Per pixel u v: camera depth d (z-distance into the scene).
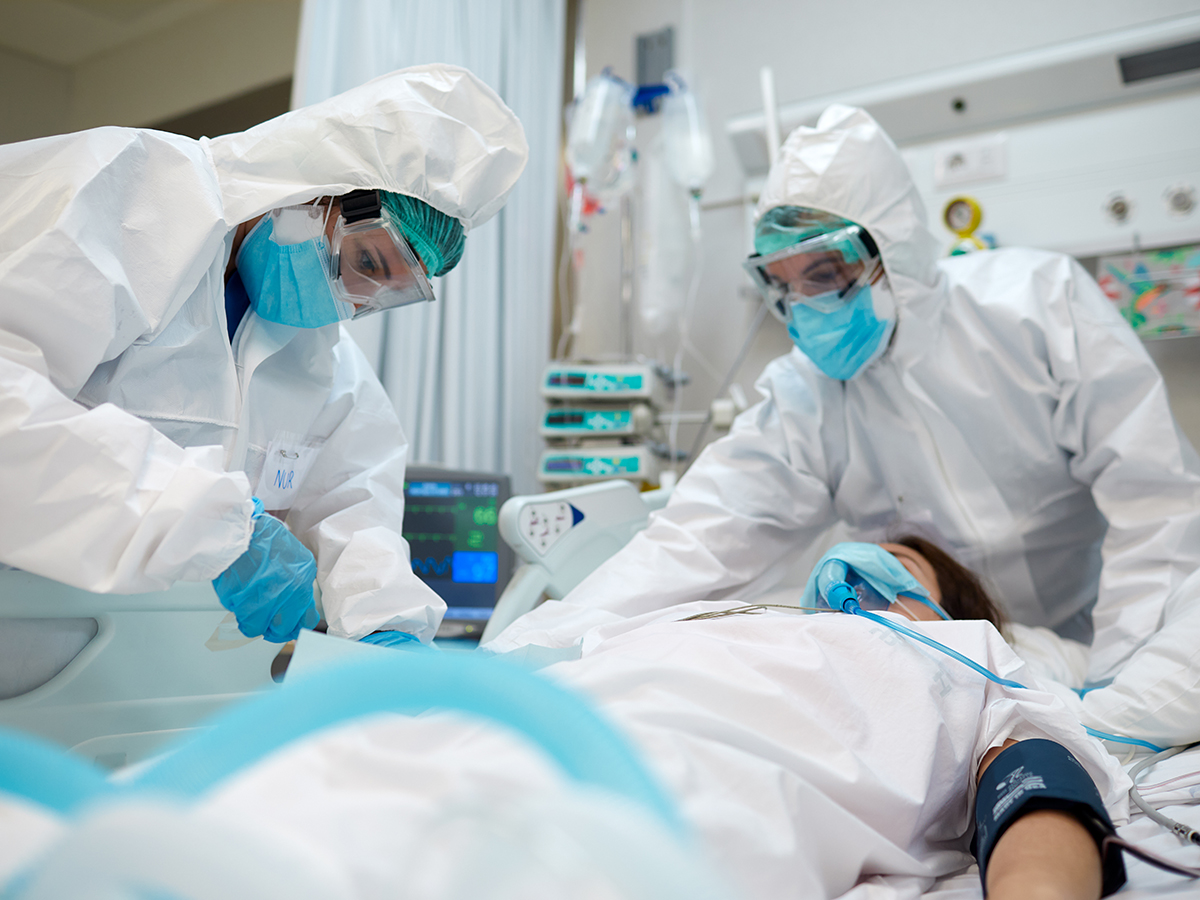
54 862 0.32
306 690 0.40
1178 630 1.27
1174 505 1.64
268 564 1.14
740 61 3.14
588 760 0.37
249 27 3.63
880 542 1.67
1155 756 1.22
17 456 0.92
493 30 2.90
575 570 1.68
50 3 3.59
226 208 1.16
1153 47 2.38
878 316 1.74
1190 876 0.73
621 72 3.36
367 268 1.26
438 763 0.60
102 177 1.05
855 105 2.71
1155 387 1.69
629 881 0.30
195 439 1.24
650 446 2.75
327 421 1.52
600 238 3.31
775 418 1.98
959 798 0.98
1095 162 2.51
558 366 2.67
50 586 1.09
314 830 0.50
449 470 2.25
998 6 2.77
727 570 1.70
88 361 1.03
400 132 1.21
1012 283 1.83
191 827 0.31
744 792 0.72
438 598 1.39
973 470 1.88
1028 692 0.99
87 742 1.12
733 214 3.06
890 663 0.96
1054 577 2.01
